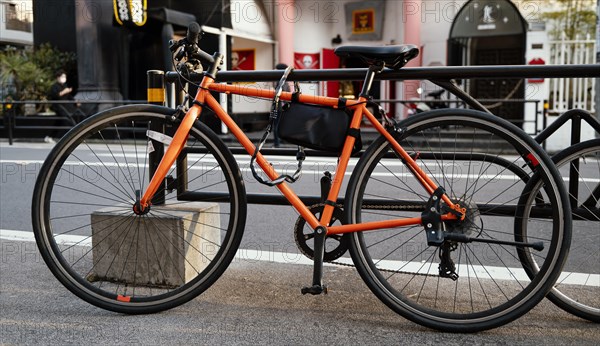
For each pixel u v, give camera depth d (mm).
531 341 2320
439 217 2477
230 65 14203
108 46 14516
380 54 2453
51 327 2475
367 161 2529
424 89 14828
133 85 14930
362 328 2455
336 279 3129
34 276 3197
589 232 3844
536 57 12742
